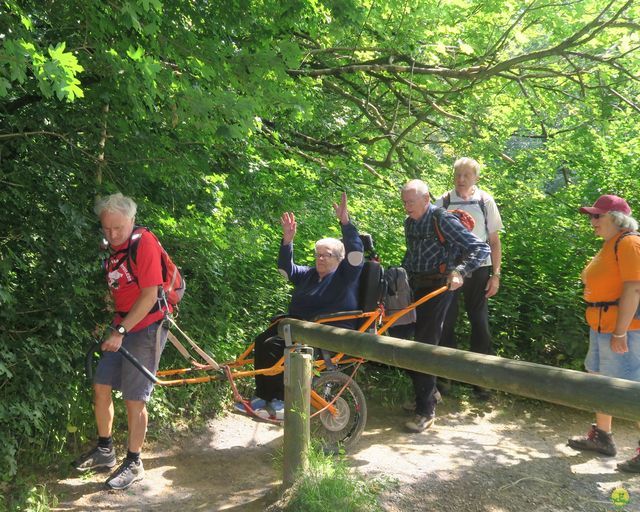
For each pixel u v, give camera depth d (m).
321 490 3.48
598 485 3.99
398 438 4.80
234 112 3.76
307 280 4.74
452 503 3.66
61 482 3.92
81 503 3.71
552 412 5.57
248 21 4.49
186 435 4.79
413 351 3.12
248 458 4.46
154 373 3.92
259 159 6.66
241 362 4.38
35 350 3.98
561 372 2.47
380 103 10.10
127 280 3.78
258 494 3.88
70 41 4.21
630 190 7.58
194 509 3.68
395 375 6.00
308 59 7.88
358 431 4.50
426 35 7.76
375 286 4.56
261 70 4.11
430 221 4.93
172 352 5.23
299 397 3.66
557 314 6.28
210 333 5.55
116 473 3.90
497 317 6.36
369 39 8.16
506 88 9.38
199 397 5.21
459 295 5.80
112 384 3.97
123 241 3.78
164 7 4.17
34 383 4.00
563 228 7.16
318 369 4.47
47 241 4.30
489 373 2.71
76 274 4.39
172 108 3.77
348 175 8.79
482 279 5.54
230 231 5.68
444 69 8.16
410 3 7.58
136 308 3.71
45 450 4.12
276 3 4.58
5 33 3.29
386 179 8.98
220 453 4.53
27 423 3.82
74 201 4.54
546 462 4.36
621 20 8.05
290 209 7.27
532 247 6.84
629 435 5.01
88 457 4.04
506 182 7.74
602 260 4.27
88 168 4.75
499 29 8.79
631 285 4.08
